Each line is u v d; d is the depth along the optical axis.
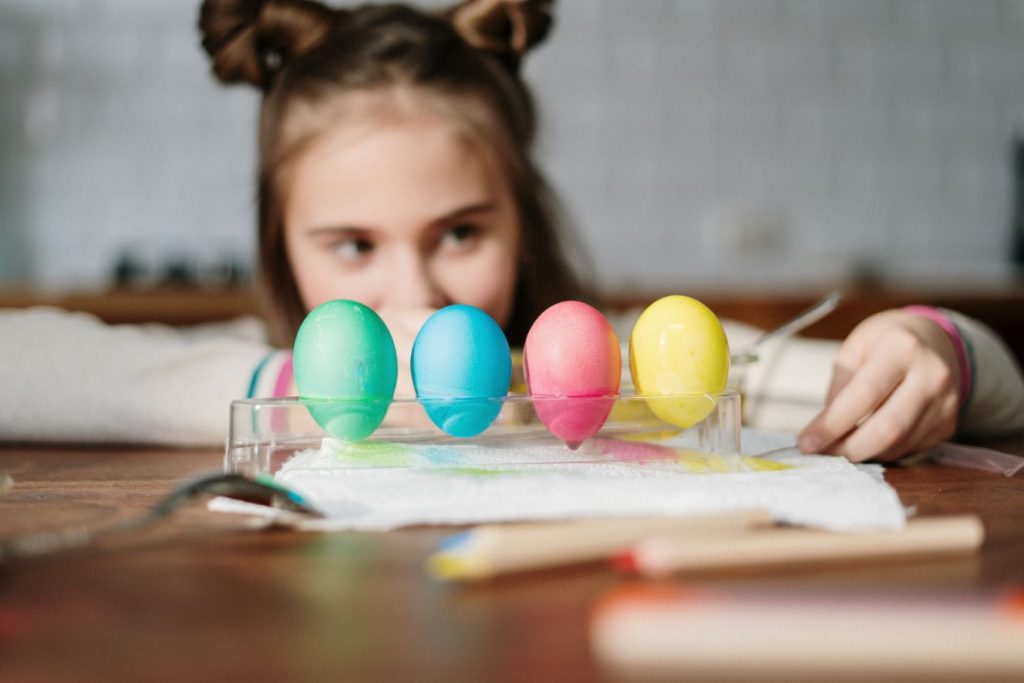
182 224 2.10
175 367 0.74
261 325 1.26
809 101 2.27
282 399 0.50
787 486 0.42
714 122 2.24
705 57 2.23
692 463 0.49
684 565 0.31
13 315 0.83
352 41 1.03
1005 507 0.44
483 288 1.00
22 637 0.26
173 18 2.07
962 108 2.33
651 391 0.52
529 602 0.29
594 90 2.20
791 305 1.64
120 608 0.29
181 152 2.09
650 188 2.23
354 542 0.37
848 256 2.25
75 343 0.77
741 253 2.24
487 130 1.00
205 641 0.26
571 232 1.23
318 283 0.99
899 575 0.31
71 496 0.49
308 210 0.98
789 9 2.25
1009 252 2.35
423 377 0.52
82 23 2.06
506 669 0.23
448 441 0.51
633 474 0.47
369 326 0.51
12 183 2.06
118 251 2.09
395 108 0.98
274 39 1.05
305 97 1.01
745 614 0.24
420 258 0.97
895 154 2.31
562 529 0.33
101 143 2.08
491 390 0.52
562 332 0.51
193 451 0.71
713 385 0.51
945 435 0.60
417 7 1.17
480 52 1.09
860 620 0.24
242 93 2.09
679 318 0.52
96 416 0.73
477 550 0.32
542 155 1.79
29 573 0.33
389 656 0.24
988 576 0.31
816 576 0.31
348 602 0.29
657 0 2.21
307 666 0.24
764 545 0.32
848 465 0.51
